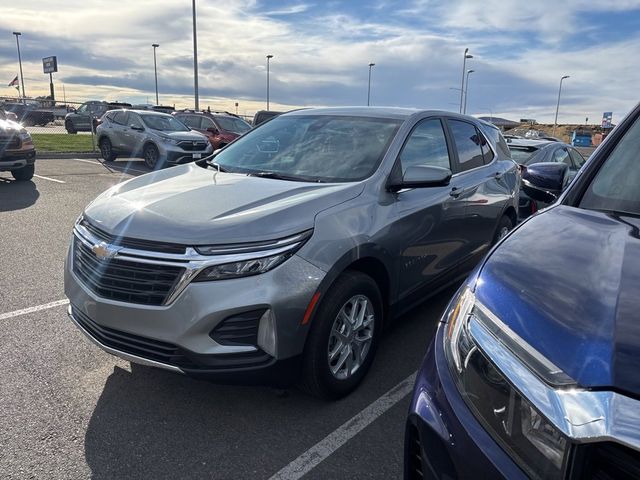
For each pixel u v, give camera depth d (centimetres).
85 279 307
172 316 268
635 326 137
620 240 189
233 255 267
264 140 432
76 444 276
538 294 158
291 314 276
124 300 281
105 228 298
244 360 270
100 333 299
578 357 133
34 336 395
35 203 904
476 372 155
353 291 310
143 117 1580
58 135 2505
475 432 147
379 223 333
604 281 159
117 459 266
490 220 500
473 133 504
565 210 233
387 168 360
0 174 1259
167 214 292
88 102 2656
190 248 269
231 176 368
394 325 444
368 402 323
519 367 141
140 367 356
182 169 409
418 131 410
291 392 331
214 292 264
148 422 297
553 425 127
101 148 1681
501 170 528
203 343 266
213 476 256
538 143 827
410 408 178
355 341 327
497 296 165
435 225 396
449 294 520
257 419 303
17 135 1088
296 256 279
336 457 272
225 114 1969
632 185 236
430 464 158
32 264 567
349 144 388
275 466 264
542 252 183
